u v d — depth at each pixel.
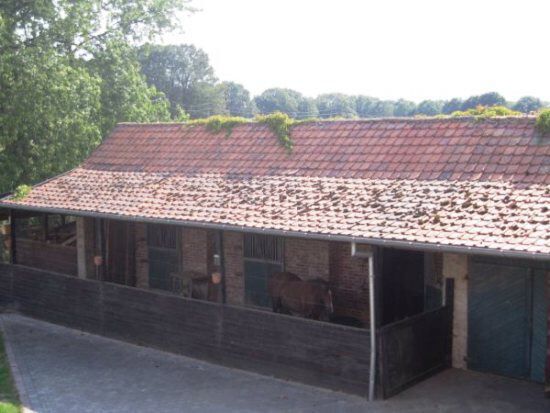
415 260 13.91
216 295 17.02
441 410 10.80
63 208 15.96
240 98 89.31
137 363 13.94
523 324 11.99
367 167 13.62
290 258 15.61
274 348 12.76
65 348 15.11
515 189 11.00
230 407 11.34
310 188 13.52
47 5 23.62
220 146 17.16
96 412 11.27
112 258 18.47
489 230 9.88
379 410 10.88
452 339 12.92
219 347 13.66
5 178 22.38
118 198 15.82
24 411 11.31
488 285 12.41
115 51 26.64
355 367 11.58
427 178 12.41
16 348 15.16
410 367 11.86
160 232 18.41
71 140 23.95
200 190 15.02
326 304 13.38
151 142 18.94
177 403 11.62
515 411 10.68
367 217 11.46
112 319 15.77
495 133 12.83
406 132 14.27
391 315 13.56
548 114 12.26
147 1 27.75
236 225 12.55
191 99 68.75
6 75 21.42
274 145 16.12
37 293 17.66
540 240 9.16
